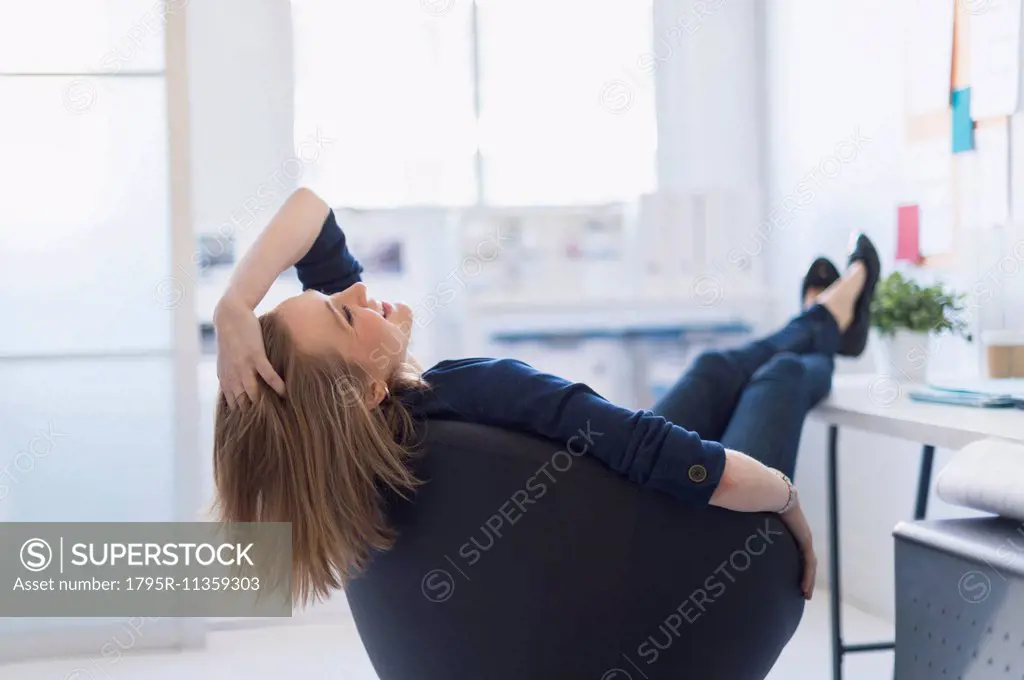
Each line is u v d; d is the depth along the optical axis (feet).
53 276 9.66
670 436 4.57
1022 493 4.30
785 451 6.11
